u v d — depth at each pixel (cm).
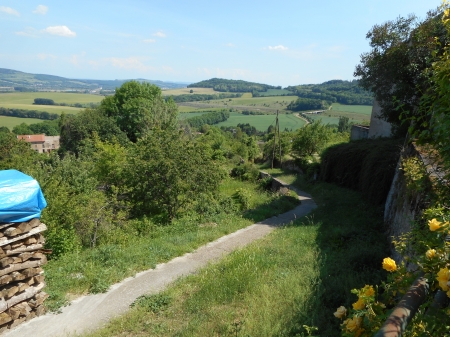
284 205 1585
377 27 1464
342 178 1928
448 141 270
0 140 3434
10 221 559
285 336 460
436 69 305
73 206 1162
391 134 1873
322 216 1325
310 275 668
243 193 1836
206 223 1298
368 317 208
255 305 572
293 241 975
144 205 1550
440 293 214
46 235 934
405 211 773
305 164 2711
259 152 4484
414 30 1291
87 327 577
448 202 296
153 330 544
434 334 187
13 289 566
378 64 1466
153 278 774
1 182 570
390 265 254
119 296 688
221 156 3272
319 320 495
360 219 1192
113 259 845
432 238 257
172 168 1441
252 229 1217
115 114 4303
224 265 792
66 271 782
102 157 2041
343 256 773
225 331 503
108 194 1698
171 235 1141
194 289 690
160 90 4494
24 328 575
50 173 1551
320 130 3034
